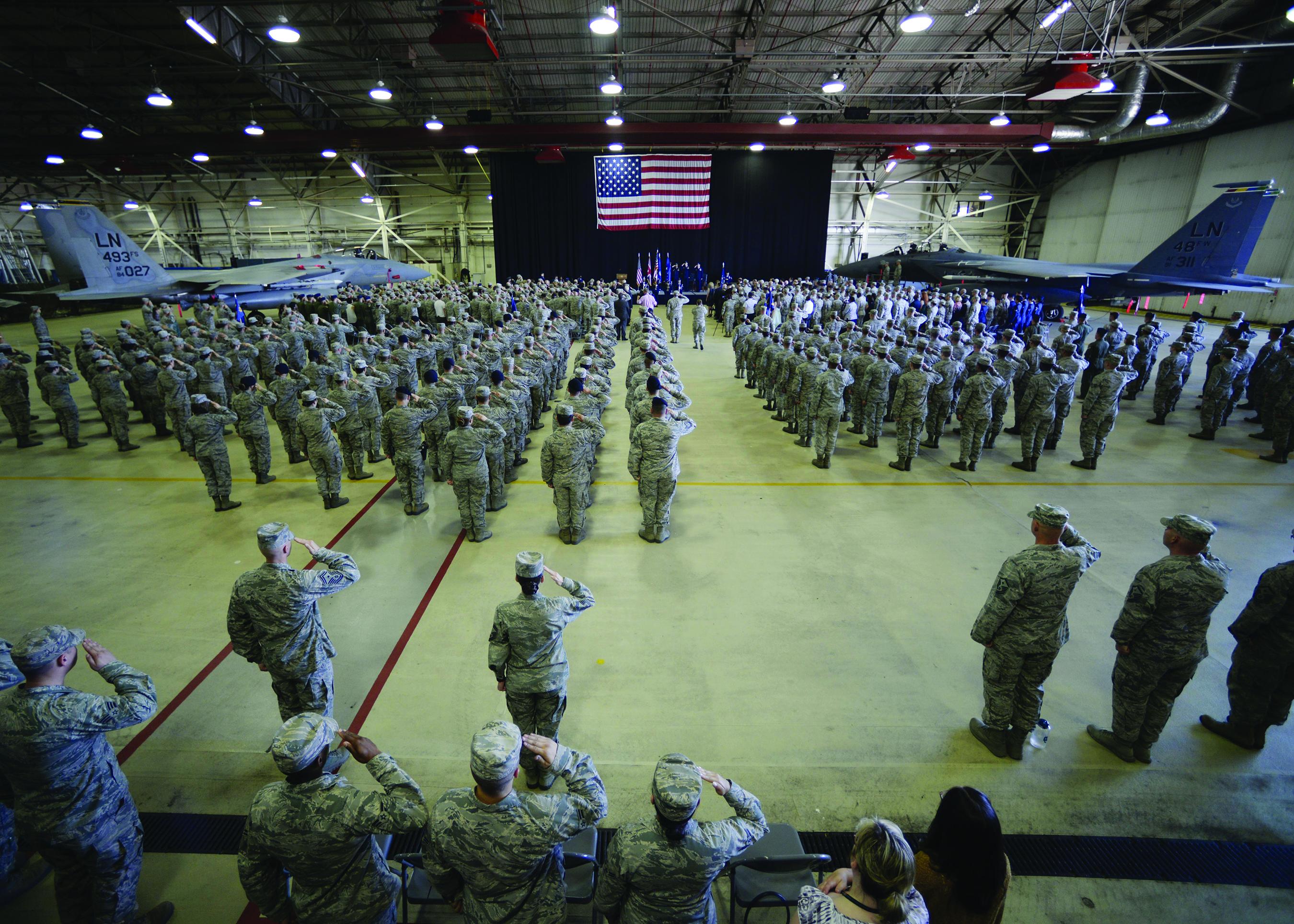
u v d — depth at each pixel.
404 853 4.04
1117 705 4.70
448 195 38.62
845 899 2.23
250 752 4.91
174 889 3.84
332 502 9.50
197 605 6.98
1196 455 11.81
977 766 4.73
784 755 4.83
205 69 24.00
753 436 13.05
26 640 3.03
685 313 34.03
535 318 21.39
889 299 23.14
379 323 23.64
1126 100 25.72
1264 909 3.70
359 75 24.53
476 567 7.72
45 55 23.12
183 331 18.62
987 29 21.81
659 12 18.52
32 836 3.16
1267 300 26.16
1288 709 4.74
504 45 22.25
